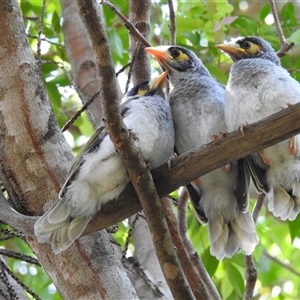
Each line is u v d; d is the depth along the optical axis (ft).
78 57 39.60
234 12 49.42
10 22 29.14
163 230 24.30
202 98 31.14
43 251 27.63
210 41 40.29
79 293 26.71
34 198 27.94
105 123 23.75
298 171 28.81
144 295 31.58
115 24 46.68
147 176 24.26
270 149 28.40
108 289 26.55
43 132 28.45
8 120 28.50
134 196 26.78
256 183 29.60
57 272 27.27
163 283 32.04
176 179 25.90
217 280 43.91
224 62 40.45
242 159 29.73
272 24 42.45
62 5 41.29
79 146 48.98
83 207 26.48
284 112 24.59
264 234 43.73
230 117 29.48
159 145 28.40
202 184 30.14
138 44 34.22
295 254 46.93
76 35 40.14
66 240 26.17
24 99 28.55
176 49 34.68
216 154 25.35
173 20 35.47
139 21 36.96
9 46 29.01
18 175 28.19
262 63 30.19
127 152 23.98
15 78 28.73
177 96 31.76
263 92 28.96
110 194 26.63
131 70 33.47
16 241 45.32
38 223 25.86
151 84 32.40
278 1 49.47
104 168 26.21
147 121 28.25
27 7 45.37
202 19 40.47
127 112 28.53
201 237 39.09
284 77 29.30
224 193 30.12
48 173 28.02
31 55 29.37
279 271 48.29
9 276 31.01
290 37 38.63
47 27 43.91
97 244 27.37
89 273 26.81
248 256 29.40
